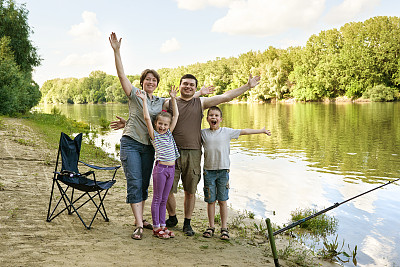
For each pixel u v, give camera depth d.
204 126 25.48
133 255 3.58
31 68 33.03
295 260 4.23
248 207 6.92
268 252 4.32
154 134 4.18
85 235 4.04
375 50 61.34
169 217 4.87
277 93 77.75
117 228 4.45
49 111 63.69
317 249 4.86
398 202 7.34
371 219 6.27
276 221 6.05
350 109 43.19
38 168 7.94
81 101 144.25
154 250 3.80
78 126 26.16
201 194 7.87
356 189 8.55
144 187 4.48
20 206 4.89
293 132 22.17
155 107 4.44
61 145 4.54
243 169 11.05
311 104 62.53
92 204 5.55
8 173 6.98
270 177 9.86
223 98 4.64
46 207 5.00
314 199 7.64
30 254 3.32
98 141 17.72
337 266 4.35
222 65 104.56
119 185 7.45
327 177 9.91
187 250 3.94
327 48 71.94
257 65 95.06
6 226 4.03
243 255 4.04
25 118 26.58
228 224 5.47
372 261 4.58
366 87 62.16
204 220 5.49
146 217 5.17
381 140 17.77
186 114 4.39
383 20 63.78
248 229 5.34
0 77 26.53
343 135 20.05
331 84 65.44
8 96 26.16
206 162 4.52
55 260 3.24
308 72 72.44
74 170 4.62
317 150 15.15
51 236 3.89
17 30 30.89
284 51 89.69
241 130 4.64
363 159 12.90
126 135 4.26
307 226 5.84
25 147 10.91
